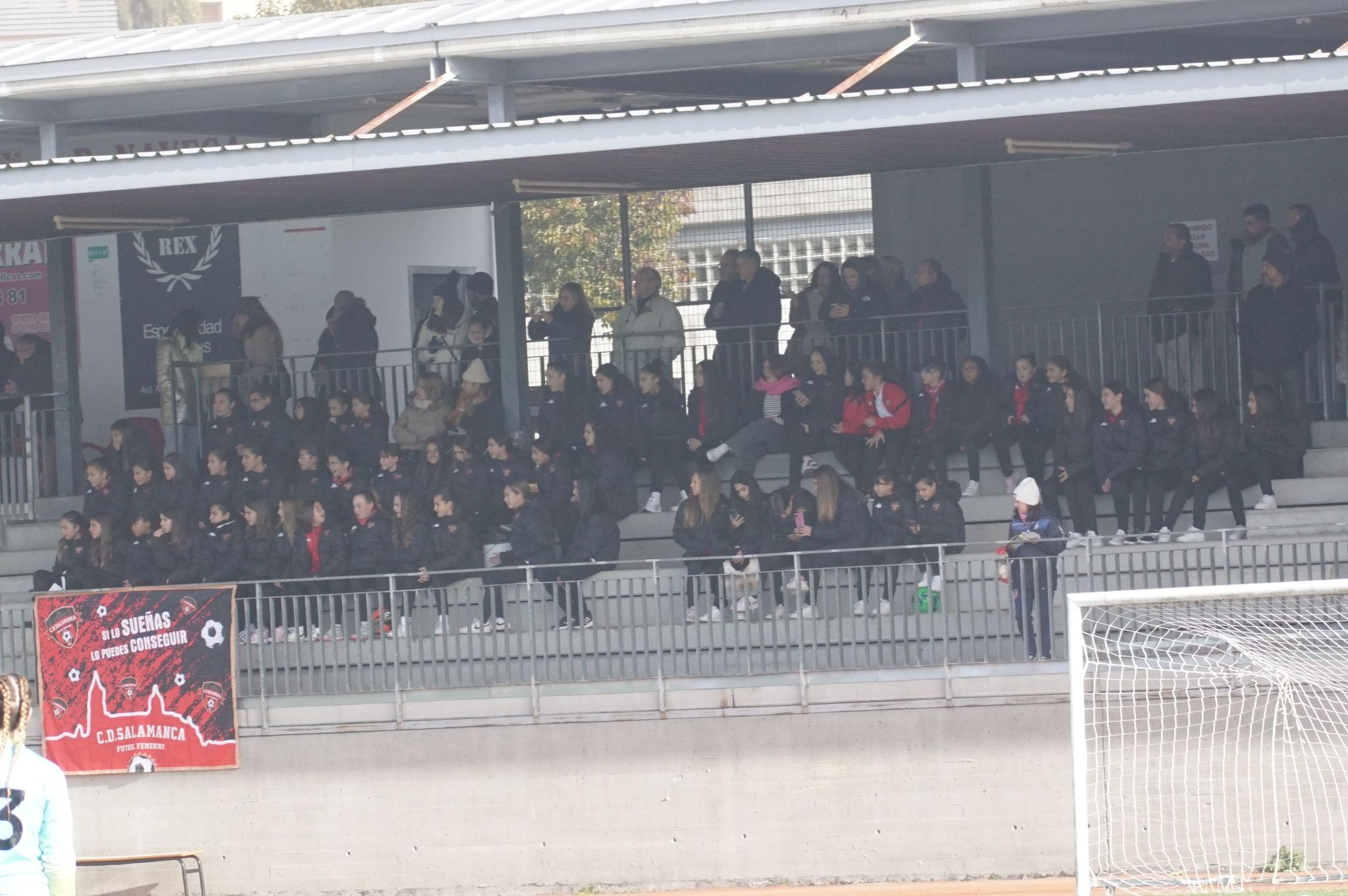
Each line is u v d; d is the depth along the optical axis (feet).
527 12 177.78
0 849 79.15
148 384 259.60
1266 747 152.05
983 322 204.33
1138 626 153.79
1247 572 165.17
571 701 164.04
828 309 208.54
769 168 187.42
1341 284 200.95
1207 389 178.50
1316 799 150.71
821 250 252.21
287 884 167.22
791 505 178.81
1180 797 153.38
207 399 227.61
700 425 202.39
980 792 157.69
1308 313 185.16
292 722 167.94
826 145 166.91
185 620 168.55
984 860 157.58
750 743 161.07
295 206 199.41
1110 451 179.01
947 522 172.86
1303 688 151.02
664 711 162.20
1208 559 166.91
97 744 169.78
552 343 216.95
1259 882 141.69
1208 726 152.97
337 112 233.76
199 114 220.43
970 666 158.40
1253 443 180.75
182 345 226.17
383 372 231.09
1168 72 143.02
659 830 162.30
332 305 252.62
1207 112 155.53
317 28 193.77
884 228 246.88
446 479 194.59
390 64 181.98
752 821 161.07
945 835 158.20
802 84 222.07
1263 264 187.11
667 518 202.18
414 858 165.58
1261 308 185.37
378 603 173.99
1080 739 126.82
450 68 177.88
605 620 165.37
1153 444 177.99
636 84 209.87
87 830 170.19
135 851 169.58
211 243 256.52
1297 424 184.75
